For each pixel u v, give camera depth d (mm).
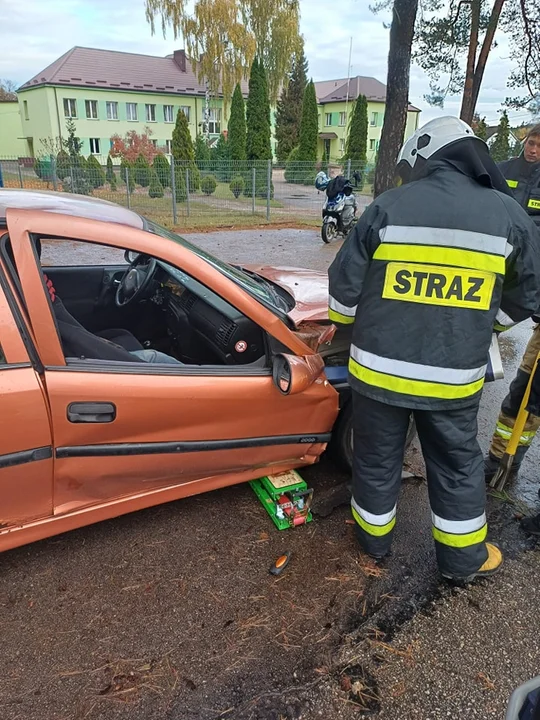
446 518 2248
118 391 2064
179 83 40844
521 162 3422
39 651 1952
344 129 50750
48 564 2352
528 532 2771
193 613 2150
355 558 2502
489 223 1917
